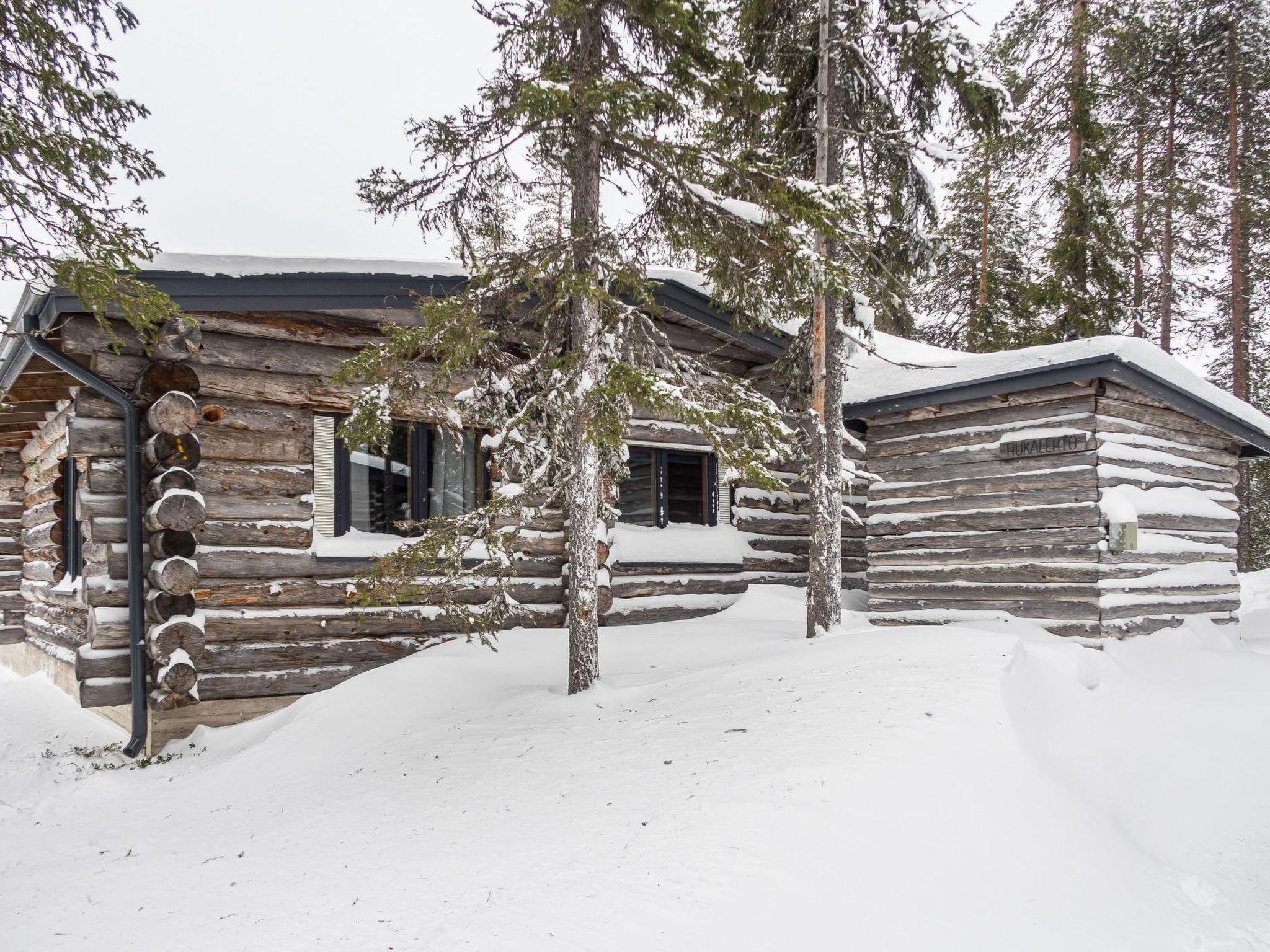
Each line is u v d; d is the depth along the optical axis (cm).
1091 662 796
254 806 585
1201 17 2020
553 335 820
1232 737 719
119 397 778
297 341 874
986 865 425
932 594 1036
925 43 946
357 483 938
